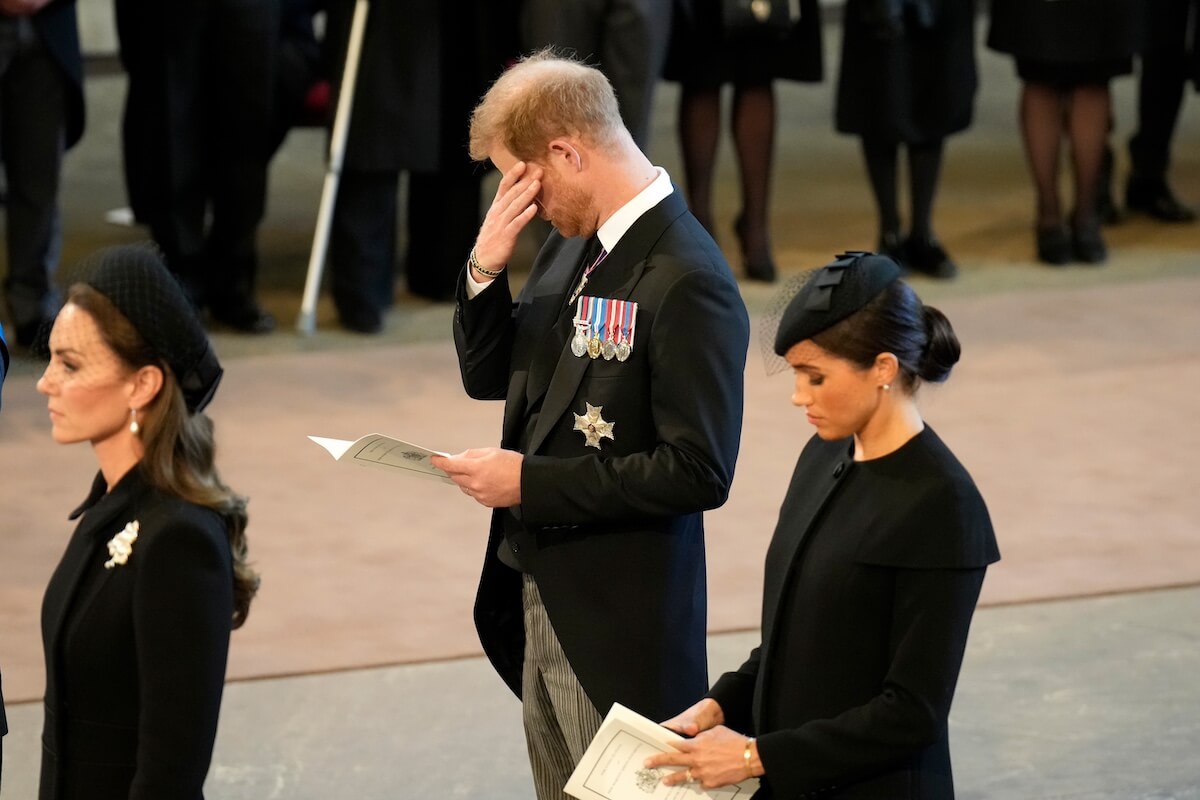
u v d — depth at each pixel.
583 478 9.92
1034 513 18.64
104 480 9.06
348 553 17.91
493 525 11.02
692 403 9.81
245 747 14.36
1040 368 23.02
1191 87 40.75
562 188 10.23
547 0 23.27
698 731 9.05
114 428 8.59
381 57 23.56
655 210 10.16
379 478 19.89
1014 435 20.80
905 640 8.04
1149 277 26.97
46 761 8.84
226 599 8.54
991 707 14.80
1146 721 14.51
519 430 10.80
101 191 33.19
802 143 37.38
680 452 9.80
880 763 8.09
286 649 15.91
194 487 8.55
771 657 8.67
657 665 10.29
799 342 8.19
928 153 26.75
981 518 8.11
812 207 31.78
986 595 16.81
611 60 23.38
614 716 8.74
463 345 11.04
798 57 25.91
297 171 34.94
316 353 23.97
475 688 15.35
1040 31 26.31
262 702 15.04
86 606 8.51
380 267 24.83
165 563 8.36
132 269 8.54
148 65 23.66
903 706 7.98
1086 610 16.50
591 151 10.12
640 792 8.70
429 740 14.51
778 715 8.62
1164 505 18.80
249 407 21.89
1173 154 34.78
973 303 25.80
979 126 38.25
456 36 24.56
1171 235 29.34
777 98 42.00
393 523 18.67
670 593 10.34
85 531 8.67
